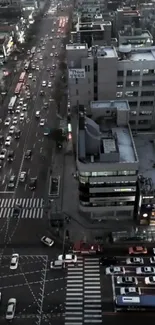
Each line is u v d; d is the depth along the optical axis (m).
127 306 85.62
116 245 104.75
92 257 102.12
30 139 153.75
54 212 116.62
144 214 107.06
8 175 134.50
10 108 175.75
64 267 99.75
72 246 104.69
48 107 177.12
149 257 101.12
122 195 104.75
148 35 175.50
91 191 103.44
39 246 106.00
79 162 95.88
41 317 87.25
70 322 86.00
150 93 127.75
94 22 191.00
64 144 148.88
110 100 119.75
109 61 116.06
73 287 94.38
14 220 115.62
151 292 91.62
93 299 91.00
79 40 176.88
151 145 122.19
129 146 105.50
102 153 96.88
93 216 112.69
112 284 94.44
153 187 104.31
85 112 115.56
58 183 128.38
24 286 95.00
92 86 122.56
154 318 85.62
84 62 116.00
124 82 124.62
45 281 96.25
